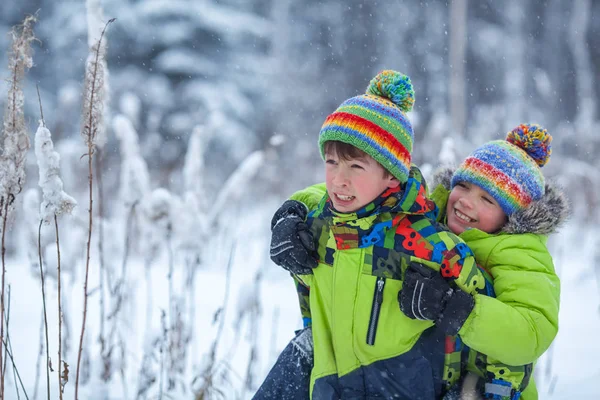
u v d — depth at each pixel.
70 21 22.48
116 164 13.88
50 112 21.55
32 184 10.91
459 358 2.74
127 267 7.06
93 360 4.50
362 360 2.70
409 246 2.62
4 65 22.55
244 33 24.28
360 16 30.03
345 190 2.64
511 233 2.94
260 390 2.99
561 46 30.61
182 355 4.30
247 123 23.27
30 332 5.15
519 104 27.17
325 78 28.98
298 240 2.78
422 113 27.83
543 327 2.65
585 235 11.48
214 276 7.80
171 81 22.27
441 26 29.34
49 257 4.46
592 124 24.33
